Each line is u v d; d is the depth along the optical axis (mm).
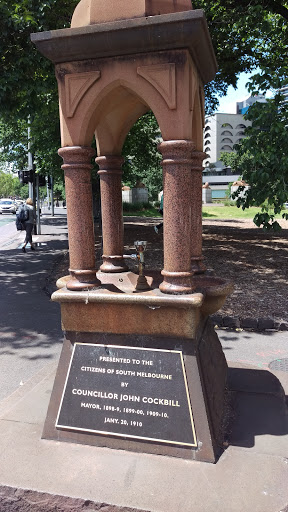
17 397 3318
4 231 21281
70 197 2719
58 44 2518
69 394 2730
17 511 2229
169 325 2592
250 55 11664
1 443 2631
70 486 2229
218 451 2521
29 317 6395
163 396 2580
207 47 2646
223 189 68688
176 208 2547
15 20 6836
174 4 2570
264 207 6840
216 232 16203
